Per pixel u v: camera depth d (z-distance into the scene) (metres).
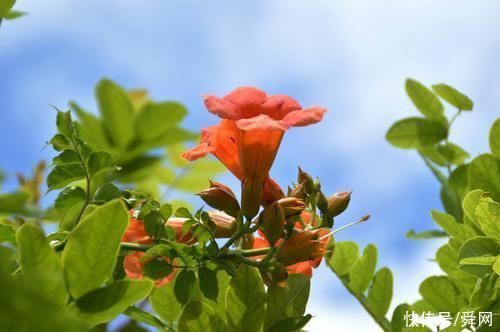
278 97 2.77
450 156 3.47
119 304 1.87
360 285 3.24
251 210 2.76
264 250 2.74
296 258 2.71
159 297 2.84
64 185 2.60
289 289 2.73
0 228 2.26
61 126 2.58
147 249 2.59
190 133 3.54
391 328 2.87
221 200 2.79
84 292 1.88
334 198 2.90
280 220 2.68
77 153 2.59
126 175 3.45
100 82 3.43
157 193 3.71
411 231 3.34
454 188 3.30
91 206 2.47
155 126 3.46
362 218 2.91
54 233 2.46
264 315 2.57
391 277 3.21
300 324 2.59
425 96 3.55
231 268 2.57
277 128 2.54
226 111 2.64
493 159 2.97
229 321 2.56
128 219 1.92
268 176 2.89
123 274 2.65
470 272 2.67
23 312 1.16
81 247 1.88
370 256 3.26
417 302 3.06
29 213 1.83
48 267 1.85
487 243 2.64
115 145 3.46
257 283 2.59
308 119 2.63
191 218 2.62
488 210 2.64
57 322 1.16
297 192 2.86
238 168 2.94
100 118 3.44
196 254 2.56
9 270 2.14
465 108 3.43
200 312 2.45
